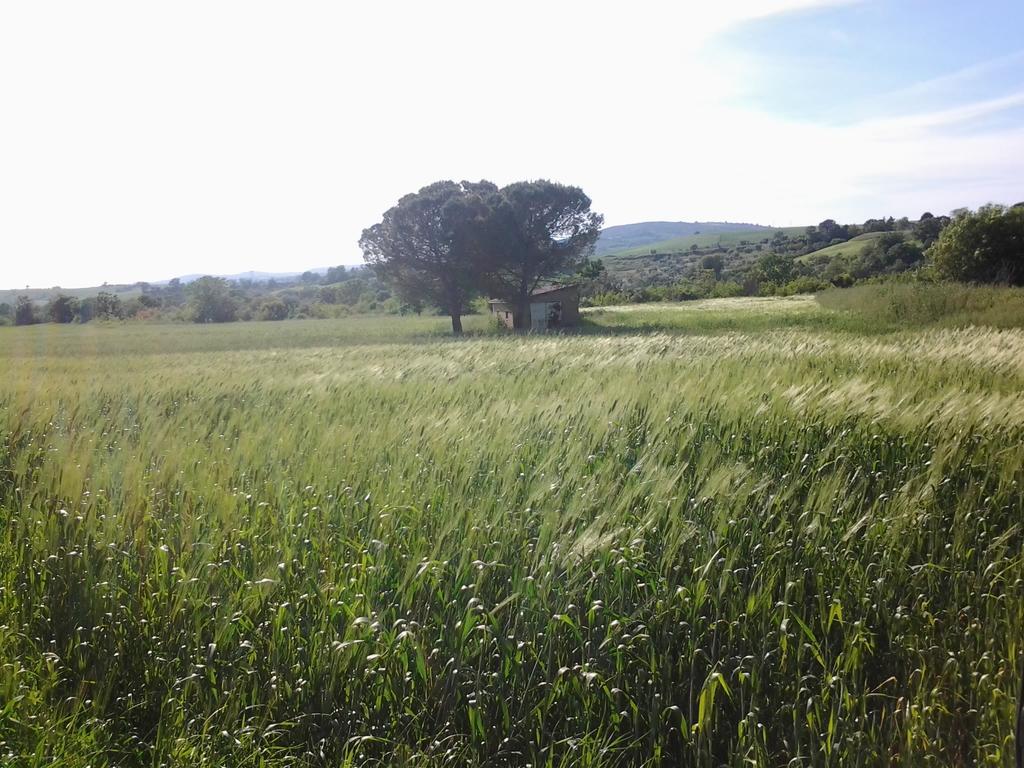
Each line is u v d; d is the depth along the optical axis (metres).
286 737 3.45
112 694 3.71
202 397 11.52
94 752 3.18
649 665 3.64
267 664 3.68
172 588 4.19
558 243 48.12
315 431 7.51
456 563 4.29
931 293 34.34
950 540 4.91
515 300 48.91
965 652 3.76
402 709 3.53
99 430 8.00
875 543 4.67
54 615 4.15
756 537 4.62
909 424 6.92
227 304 99.00
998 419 6.80
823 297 56.94
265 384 12.95
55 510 4.89
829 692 3.48
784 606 3.80
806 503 4.94
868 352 15.35
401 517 4.77
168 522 4.91
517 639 3.79
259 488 5.51
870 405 7.48
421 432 7.07
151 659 3.79
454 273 47.50
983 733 3.30
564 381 11.22
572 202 47.00
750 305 59.84
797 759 3.09
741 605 3.98
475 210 46.28
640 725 3.48
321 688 3.55
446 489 5.17
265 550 4.51
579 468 5.39
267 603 4.01
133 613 4.05
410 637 3.59
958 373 11.10
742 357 14.80
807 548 4.49
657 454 5.89
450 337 43.88
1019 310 28.45
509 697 3.56
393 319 78.94
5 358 33.59
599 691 3.53
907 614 4.00
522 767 3.34
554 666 3.67
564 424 7.02
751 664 3.62
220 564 4.27
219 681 3.68
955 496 5.59
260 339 50.22
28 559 4.63
